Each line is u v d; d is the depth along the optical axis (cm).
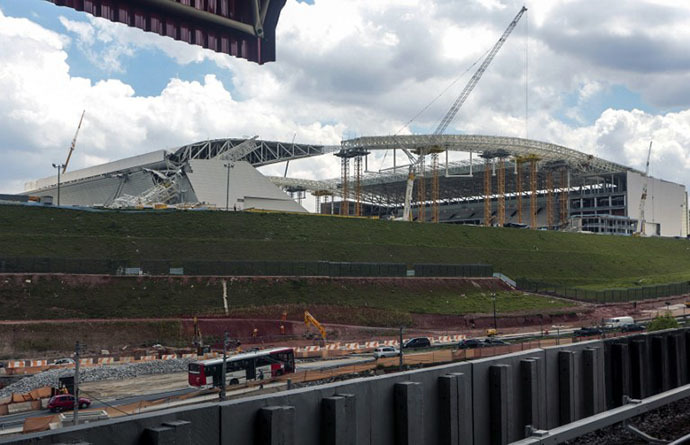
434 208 17575
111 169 15088
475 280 10469
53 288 7162
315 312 7906
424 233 12825
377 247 11088
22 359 5800
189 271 8262
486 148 17338
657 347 1817
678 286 11531
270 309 7750
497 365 1293
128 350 6262
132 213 10331
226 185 13288
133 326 6719
